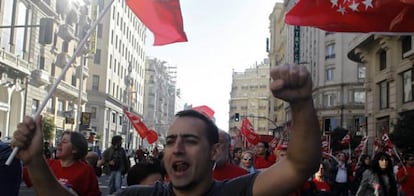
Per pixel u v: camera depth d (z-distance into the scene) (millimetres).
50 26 12000
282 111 84812
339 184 14539
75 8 48156
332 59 60812
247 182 2502
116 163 12820
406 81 29781
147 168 4367
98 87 64750
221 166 5715
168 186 2693
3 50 33188
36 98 40656
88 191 5387
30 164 2562
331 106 60125
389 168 9008
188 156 2471
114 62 70062
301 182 2365
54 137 40156
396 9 5363
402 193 11469
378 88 34250
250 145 20047
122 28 74500
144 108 117562
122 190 2795
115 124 71500
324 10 5152
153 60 121312
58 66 45938
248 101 161500
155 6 4605
